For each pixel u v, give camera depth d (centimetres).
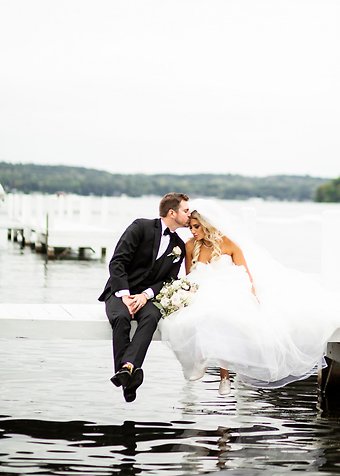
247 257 818
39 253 2367
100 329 792
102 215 2459
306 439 677
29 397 783
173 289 772
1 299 1348
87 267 1986
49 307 869
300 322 777
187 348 765
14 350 1010
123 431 685
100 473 584
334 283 961
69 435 670
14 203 3234
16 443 646
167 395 812
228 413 752
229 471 595
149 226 792
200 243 816
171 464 607
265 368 757
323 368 854
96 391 813
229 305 762
